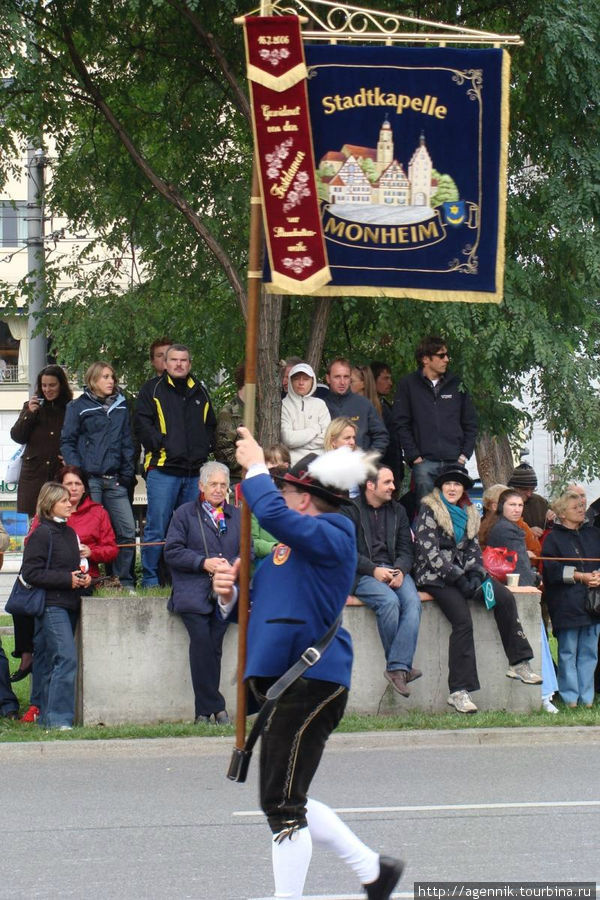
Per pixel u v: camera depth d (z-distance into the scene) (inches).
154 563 558.3
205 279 766.5
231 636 507.2
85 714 498.3
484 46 627.5
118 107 711.1
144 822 344.5
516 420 762.8
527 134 680.4
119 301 836.6
